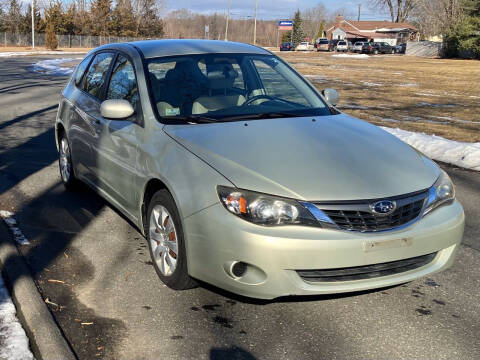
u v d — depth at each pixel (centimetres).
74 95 520
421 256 311
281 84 442
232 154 310
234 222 279
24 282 330
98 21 7106
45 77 2038
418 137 864
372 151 337
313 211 279
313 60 4128
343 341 283
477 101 1509
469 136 912
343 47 6781
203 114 378
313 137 345
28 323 284
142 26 7912
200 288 340
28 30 6456
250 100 406
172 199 319
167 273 333
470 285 358
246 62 448
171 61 419
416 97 1577
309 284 283
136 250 400
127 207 394
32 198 523
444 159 754
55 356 255
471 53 5059
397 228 292
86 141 462
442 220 310
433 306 326
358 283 290
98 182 450
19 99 1316
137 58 421
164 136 346
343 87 1852
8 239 407
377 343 282
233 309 314
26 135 851
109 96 443
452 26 5206
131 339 280
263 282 278
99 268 367
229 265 283
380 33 8862
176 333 287
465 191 598
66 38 6394
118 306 315
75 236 426
